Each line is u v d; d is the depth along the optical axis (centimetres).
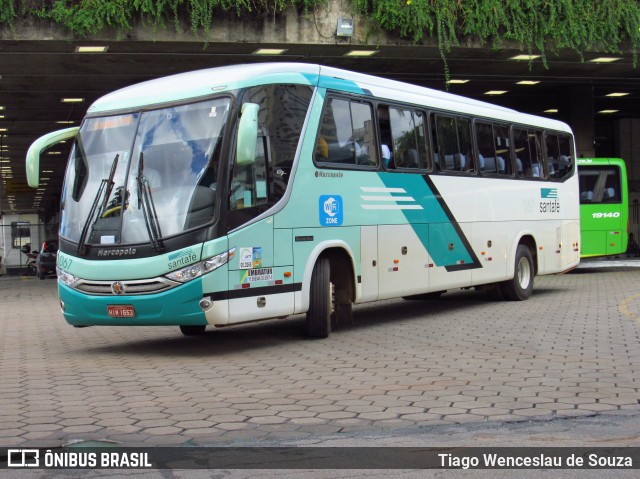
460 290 1958
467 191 1434
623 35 2278
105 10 1809
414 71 2475
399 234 1247
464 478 488
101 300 980
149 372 881
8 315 1675
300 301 1061
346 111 1155
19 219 4922
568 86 3006
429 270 1318
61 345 1145
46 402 723
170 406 700
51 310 1780
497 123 1557
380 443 570
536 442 568
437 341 1088
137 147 1008
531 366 879
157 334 1248
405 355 968
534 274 1695
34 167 1066
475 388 761
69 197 1042
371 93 1209
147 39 1875
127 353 1040
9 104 2756
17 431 614
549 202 1741
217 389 775
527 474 495
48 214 7256
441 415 653
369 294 1180
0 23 1803
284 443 573
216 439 586
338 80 1145
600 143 4462
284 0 1938
